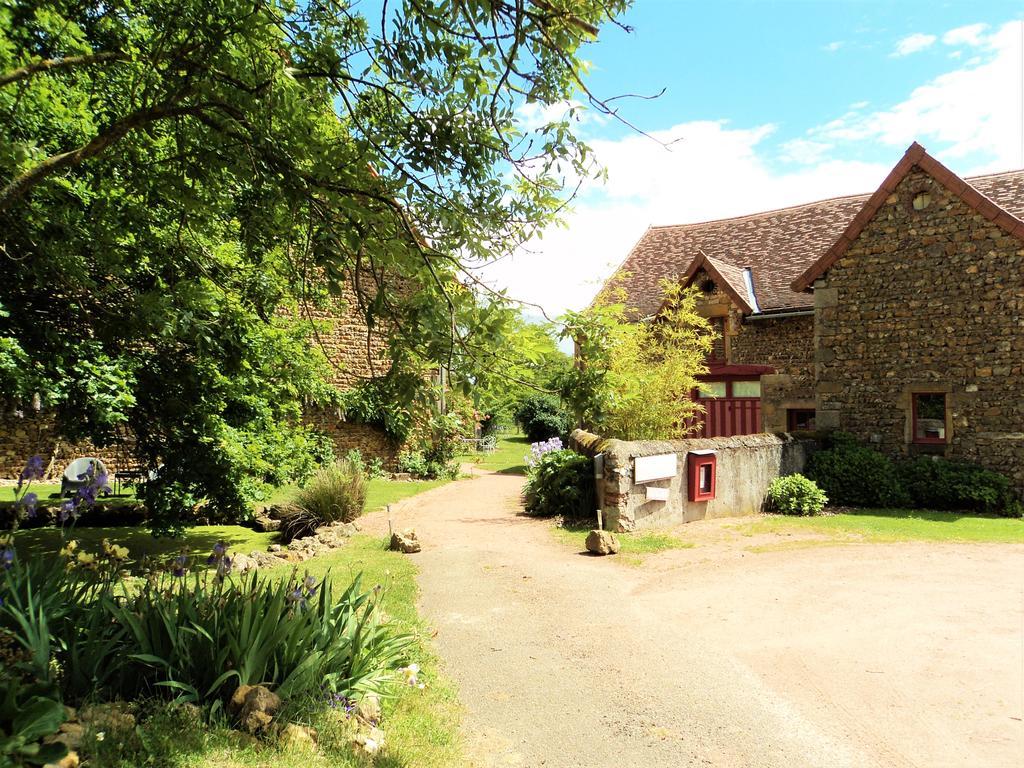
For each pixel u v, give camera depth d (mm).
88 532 11055
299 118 4145
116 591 5004
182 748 2930
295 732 3312
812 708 4508
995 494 12281
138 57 4906
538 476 12945
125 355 7973
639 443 10844
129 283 7516
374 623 4824
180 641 3635
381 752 3484
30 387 6758
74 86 6520
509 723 4258
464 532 10961
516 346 3820
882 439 14195
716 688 4844
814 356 15625
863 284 14508
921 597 7152
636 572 8289
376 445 20344
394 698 4266
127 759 2760
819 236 19781
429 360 3975
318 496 11891
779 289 18172
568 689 4816
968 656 5434
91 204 6258
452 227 4090
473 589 7477
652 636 5980
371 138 4074
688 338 15312
